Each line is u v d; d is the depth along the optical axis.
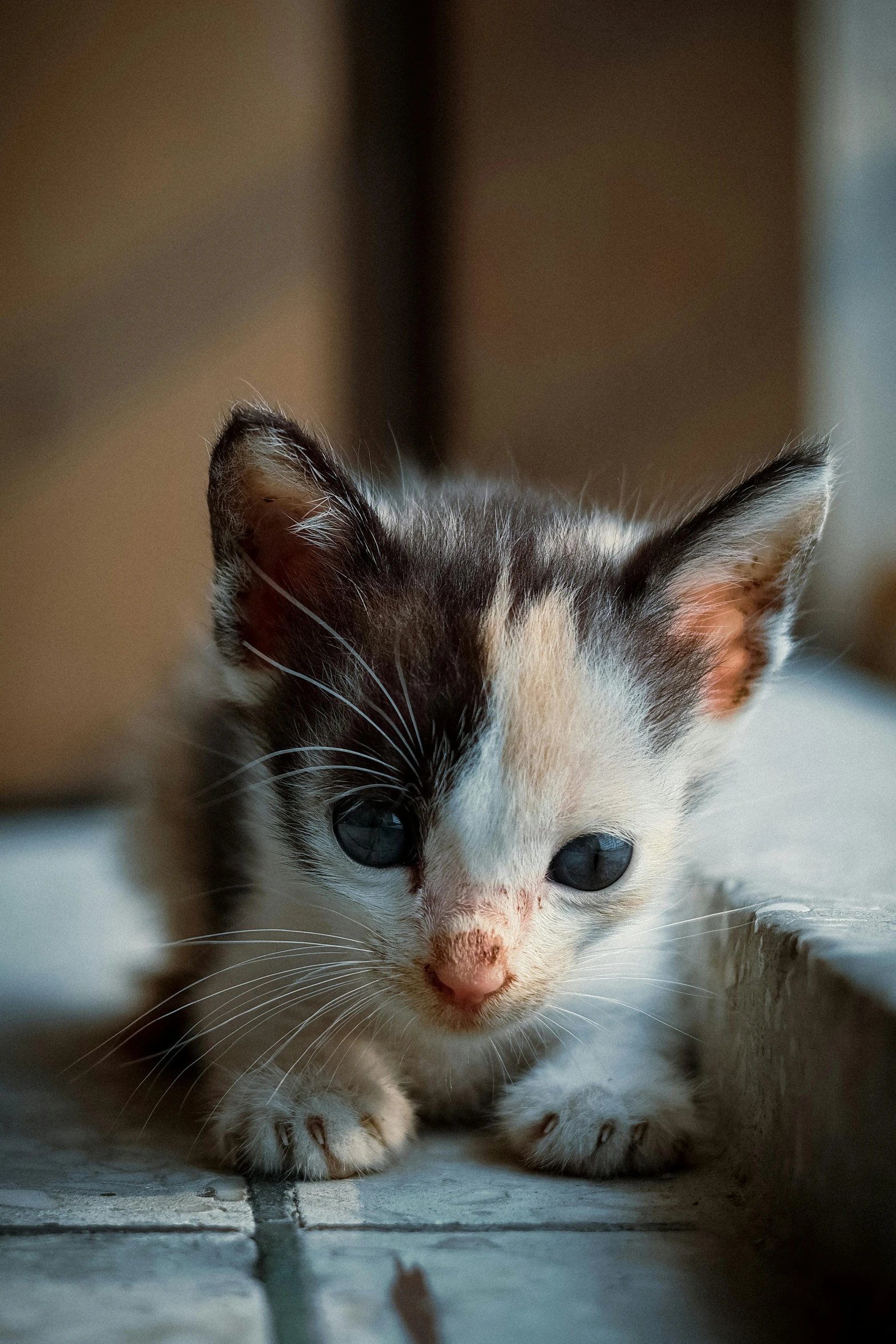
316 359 0.62
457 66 0.67
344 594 0.34
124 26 0.57
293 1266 0.30
